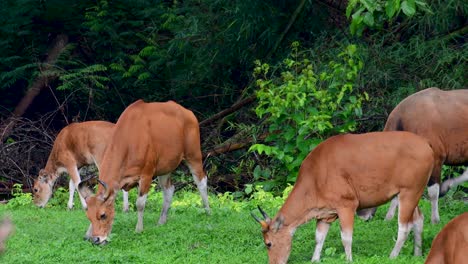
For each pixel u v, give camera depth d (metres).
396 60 38.69
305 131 31.69
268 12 44.50
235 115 44.34
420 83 37.50
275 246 22.20
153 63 48.91
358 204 22.28
